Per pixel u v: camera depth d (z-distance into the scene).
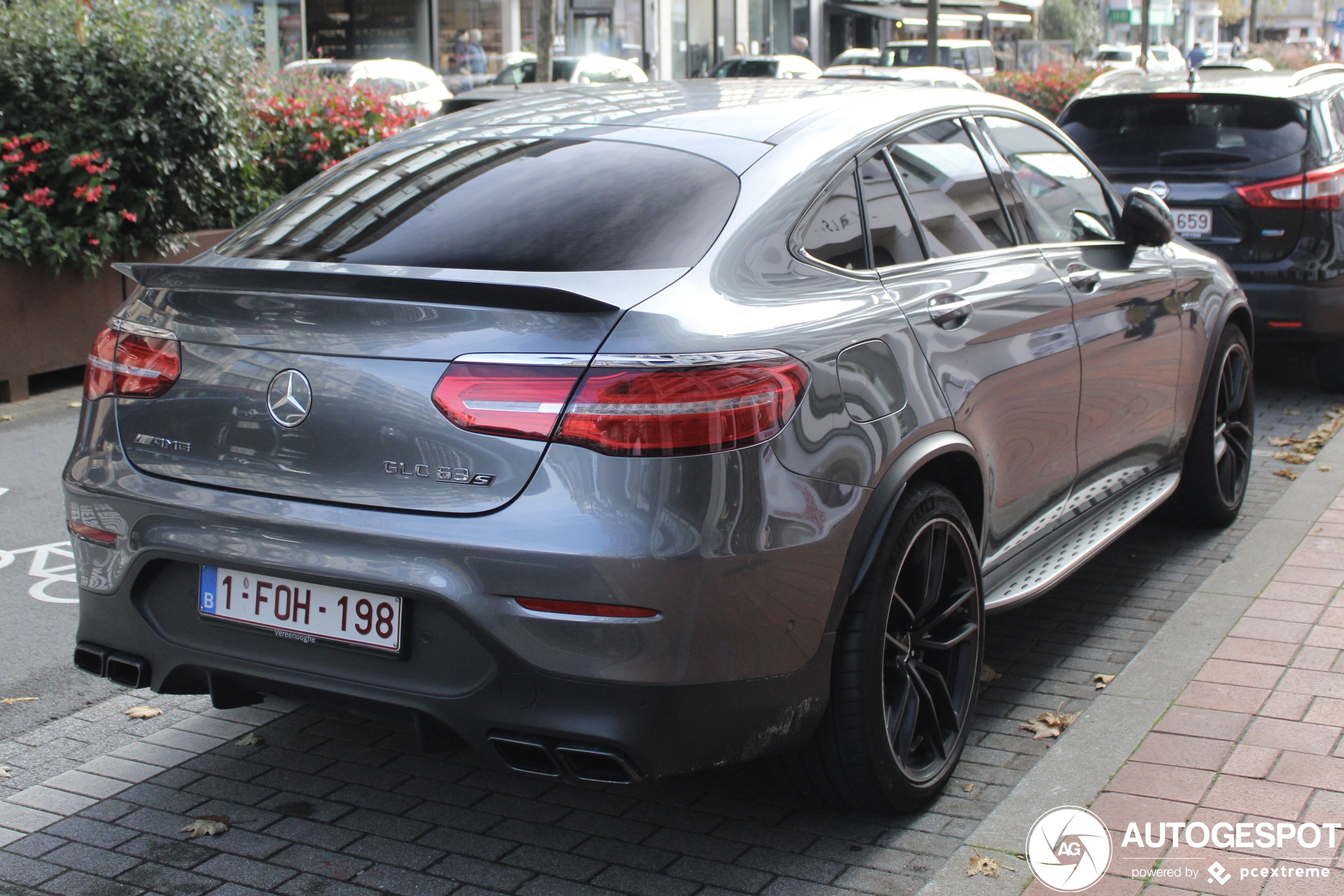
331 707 3.12
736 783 3.67
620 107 3.90
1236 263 7.81
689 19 37.84
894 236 3.66
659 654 2.80
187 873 3.23
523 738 2.88
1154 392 4.95
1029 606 4.98
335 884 3.19
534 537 2.78
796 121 3.70
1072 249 4.53
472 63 29.16
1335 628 4.48
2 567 5.64
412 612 2.93
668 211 3.25
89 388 3.38
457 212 3.38
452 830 3.44
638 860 3.29
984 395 3.70
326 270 3.23
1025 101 21.61
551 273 3.04
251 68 10.98
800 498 2.99
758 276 3.19
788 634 3.01
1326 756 3.58
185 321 3.20
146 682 3.31
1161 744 3.69
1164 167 7.96
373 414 2.92
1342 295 7.73
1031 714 4.08
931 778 3.49
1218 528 5.76
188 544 3.13
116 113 9.39
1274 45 36.12
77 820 3.49
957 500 3.54
